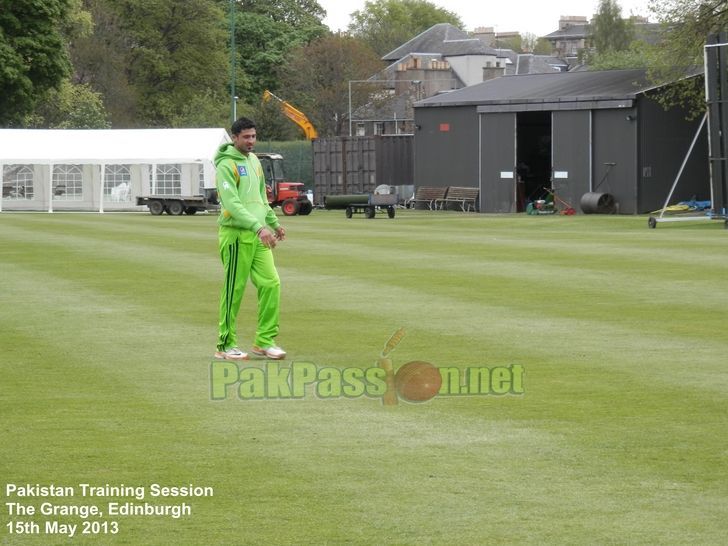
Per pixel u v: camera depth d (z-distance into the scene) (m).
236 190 17.77
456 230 52.59
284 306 23.88
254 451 12.50
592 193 73.94
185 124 131.12
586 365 17.14
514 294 25.62
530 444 12.70
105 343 19.56
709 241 42.12
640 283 27.62
